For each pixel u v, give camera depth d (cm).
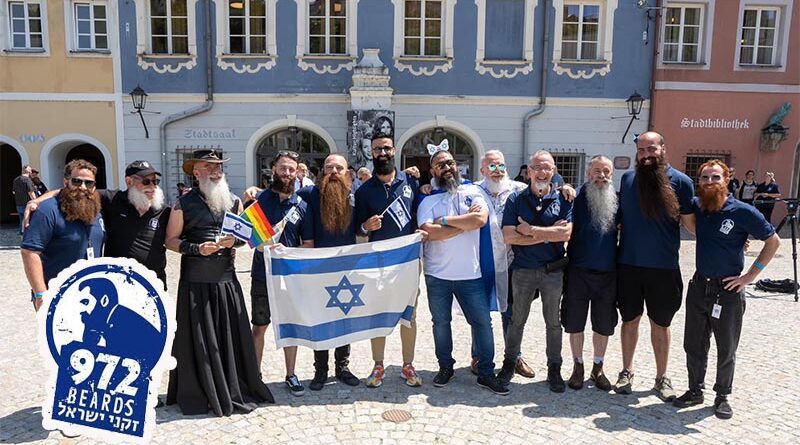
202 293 405
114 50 1409
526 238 445
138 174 393
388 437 383
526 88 1480
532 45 1463
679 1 1494
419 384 471
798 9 1519
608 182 447
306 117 1452
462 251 455
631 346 461
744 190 1457
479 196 459
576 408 431
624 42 1488
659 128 1527
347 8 1430
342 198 450
